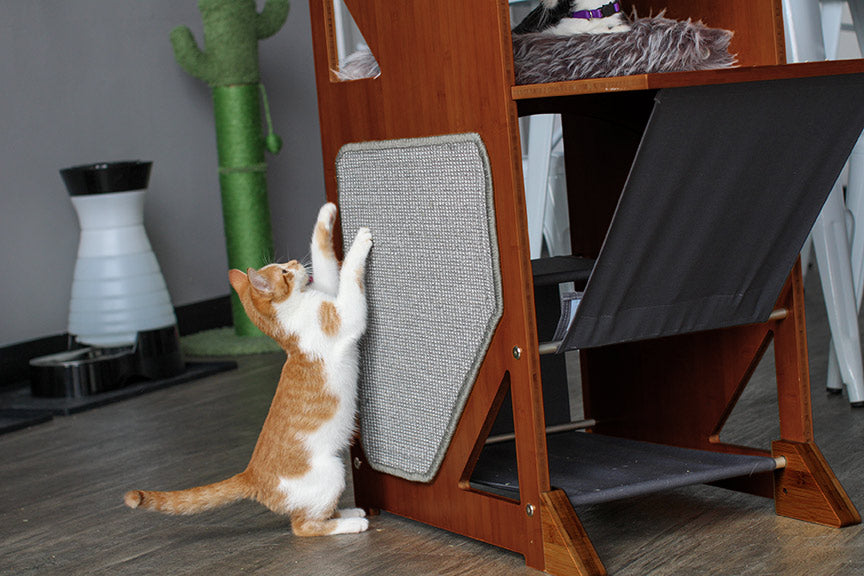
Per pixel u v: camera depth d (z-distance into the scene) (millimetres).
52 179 3709
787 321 1682
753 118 1437
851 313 2369
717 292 1607
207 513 1964
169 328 3385
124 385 3283
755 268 1611
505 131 1445
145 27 4082
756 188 1518
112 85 3949
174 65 4207
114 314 3285
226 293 4441
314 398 1716
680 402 1871
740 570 1472
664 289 1553
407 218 1664
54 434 2793
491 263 1509
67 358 3375
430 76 1569
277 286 1682
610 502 1832
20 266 3598
